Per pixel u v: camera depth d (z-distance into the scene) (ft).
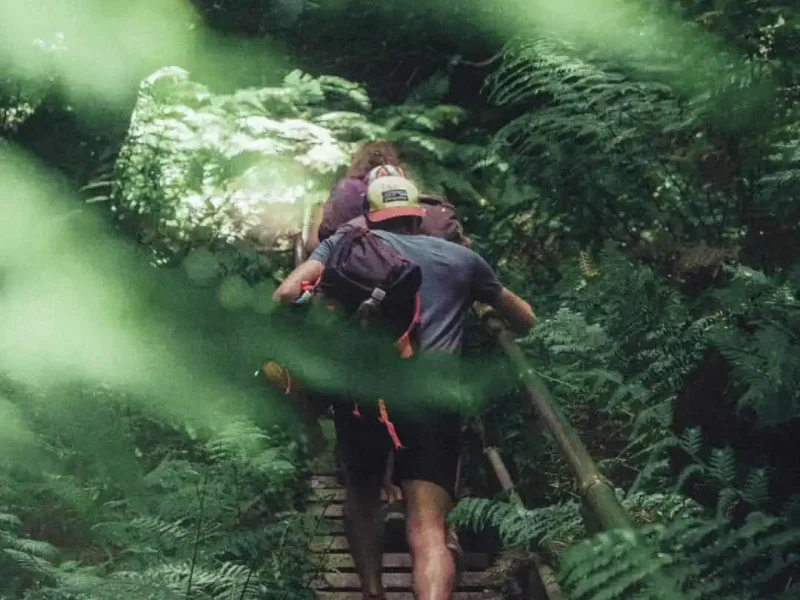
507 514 14.64
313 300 15.94
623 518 11.46
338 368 15.76
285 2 38.91
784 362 14.38
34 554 15.87
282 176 26.55
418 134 29.37
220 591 14.97
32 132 30.81
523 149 25.52
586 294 19.35
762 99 21.33
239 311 22.41
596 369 16.58
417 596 14.52
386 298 15.43
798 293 16.37
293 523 17.16
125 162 27.43
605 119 23.31
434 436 15.37
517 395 20.54
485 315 18.44
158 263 24.67
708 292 18.89
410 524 15.06
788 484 15.20
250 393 20.72
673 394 16.61
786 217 20.06
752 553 11.19
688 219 22.38
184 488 15.98
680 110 22.57
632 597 11.32
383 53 38.58
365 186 19.21
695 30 22.49
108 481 17.12
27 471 16.92
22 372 19.27
